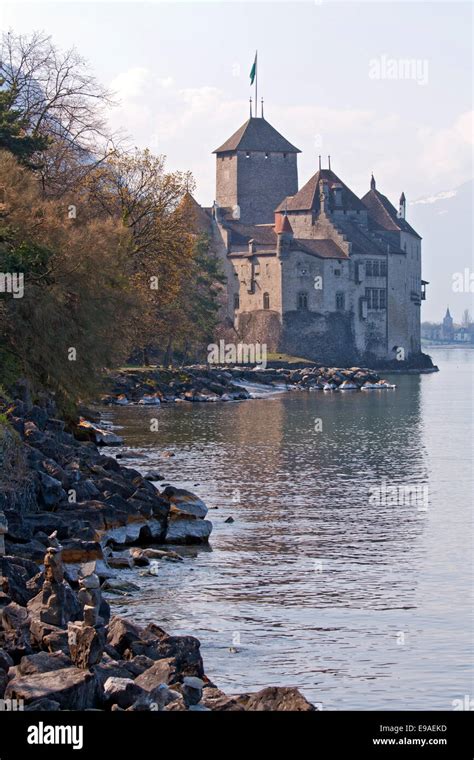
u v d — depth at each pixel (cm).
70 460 5650
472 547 5150
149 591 4212
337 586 4388
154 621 3828
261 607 4056
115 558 4547
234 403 15150
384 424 12069
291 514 5978
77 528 4519
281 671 3381
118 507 5028
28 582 3369
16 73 8181
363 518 5897
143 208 9525
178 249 9725
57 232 6350
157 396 14750
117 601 4053
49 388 6712
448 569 4709
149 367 16575
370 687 3262
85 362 6488
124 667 2825
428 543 5247
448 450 9431
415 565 4778
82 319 6406
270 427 11250
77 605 3134
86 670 2648
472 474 7825
